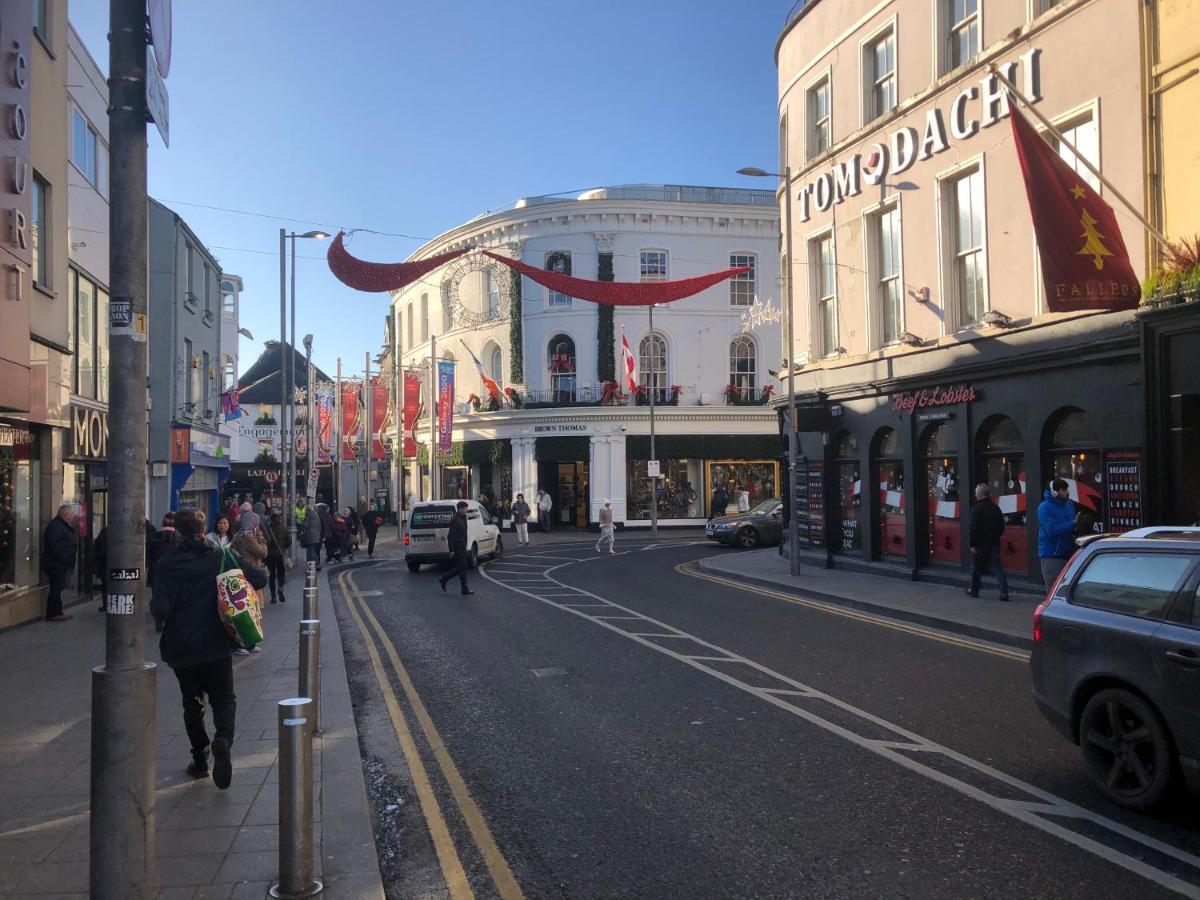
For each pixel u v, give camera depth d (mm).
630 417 39688
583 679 9656
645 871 4836
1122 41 13180
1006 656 10672
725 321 41125
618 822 5551
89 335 17172
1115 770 5676
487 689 9320
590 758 6863
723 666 10211
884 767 6500
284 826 4418
